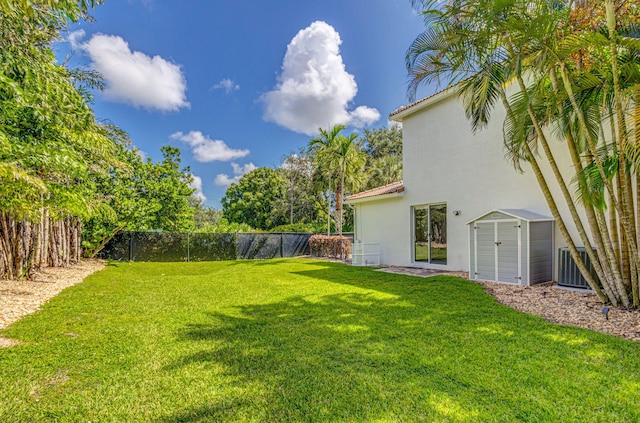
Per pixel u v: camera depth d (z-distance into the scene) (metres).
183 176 21.84
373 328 5.18
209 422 2.79
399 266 13.52
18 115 6.96
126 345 4.54
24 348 4.41
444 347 4.32
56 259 13.45
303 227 26.72
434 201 12.20
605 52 5.71
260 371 3.71
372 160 33.16
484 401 3.02
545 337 4.63
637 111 4.79
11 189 6.99
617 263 5.96
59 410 2.97
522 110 6.32
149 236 19.23
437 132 12.13
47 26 6.89
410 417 2.80
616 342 4.36
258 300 7.38
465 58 6.56
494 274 8.98
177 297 7.81
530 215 8.80
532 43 5.82
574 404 2.96
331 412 2.90
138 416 2.88
